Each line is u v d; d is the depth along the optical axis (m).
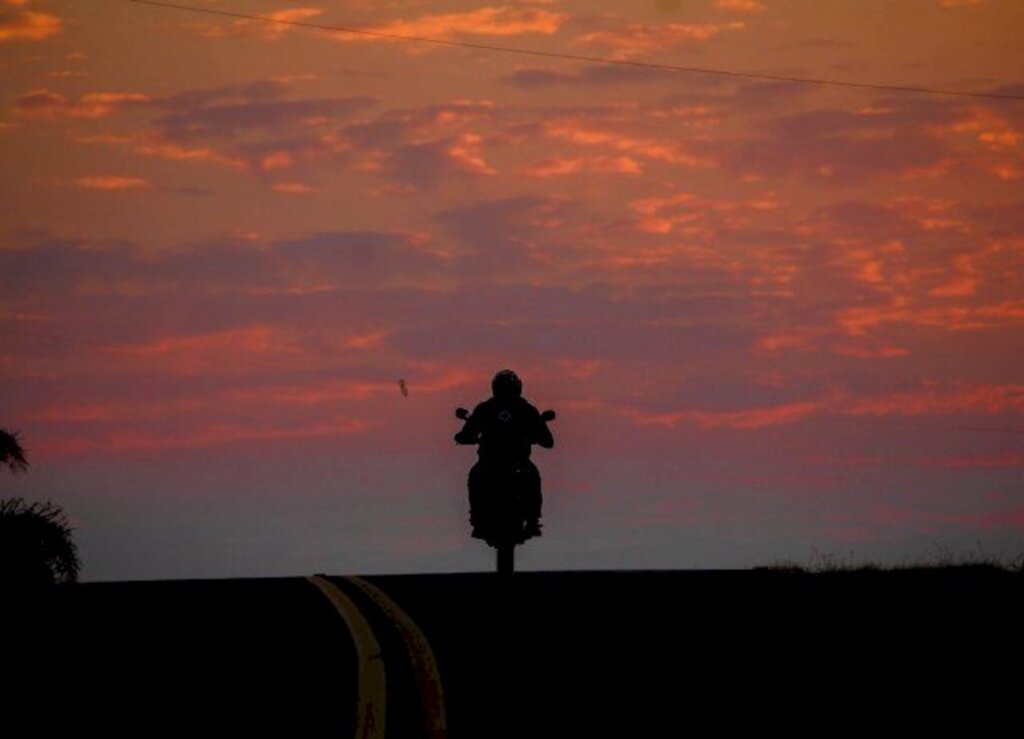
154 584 83.06
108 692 56.12
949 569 88.94
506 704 54.12
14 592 80.31
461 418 82.19
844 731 51.59
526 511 80.88
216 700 54.97
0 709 54.19
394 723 51.88
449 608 70.94
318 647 62.50
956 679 57.81
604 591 76.81
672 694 55.62
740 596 74.44
